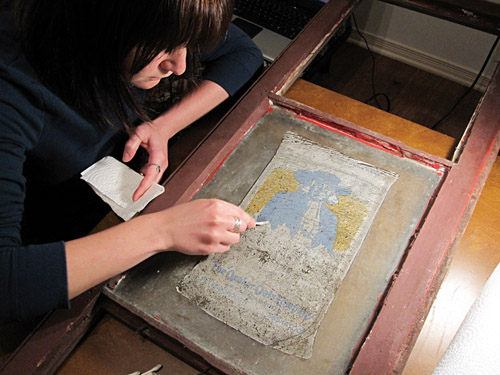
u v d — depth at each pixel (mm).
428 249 656
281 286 637
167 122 922
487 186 809
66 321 635
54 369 634
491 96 861
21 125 700
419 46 1660
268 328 604
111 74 635
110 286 651
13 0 625
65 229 967
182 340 601
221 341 598
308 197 723
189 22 554
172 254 680
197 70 945
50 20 592
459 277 712
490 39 1464
